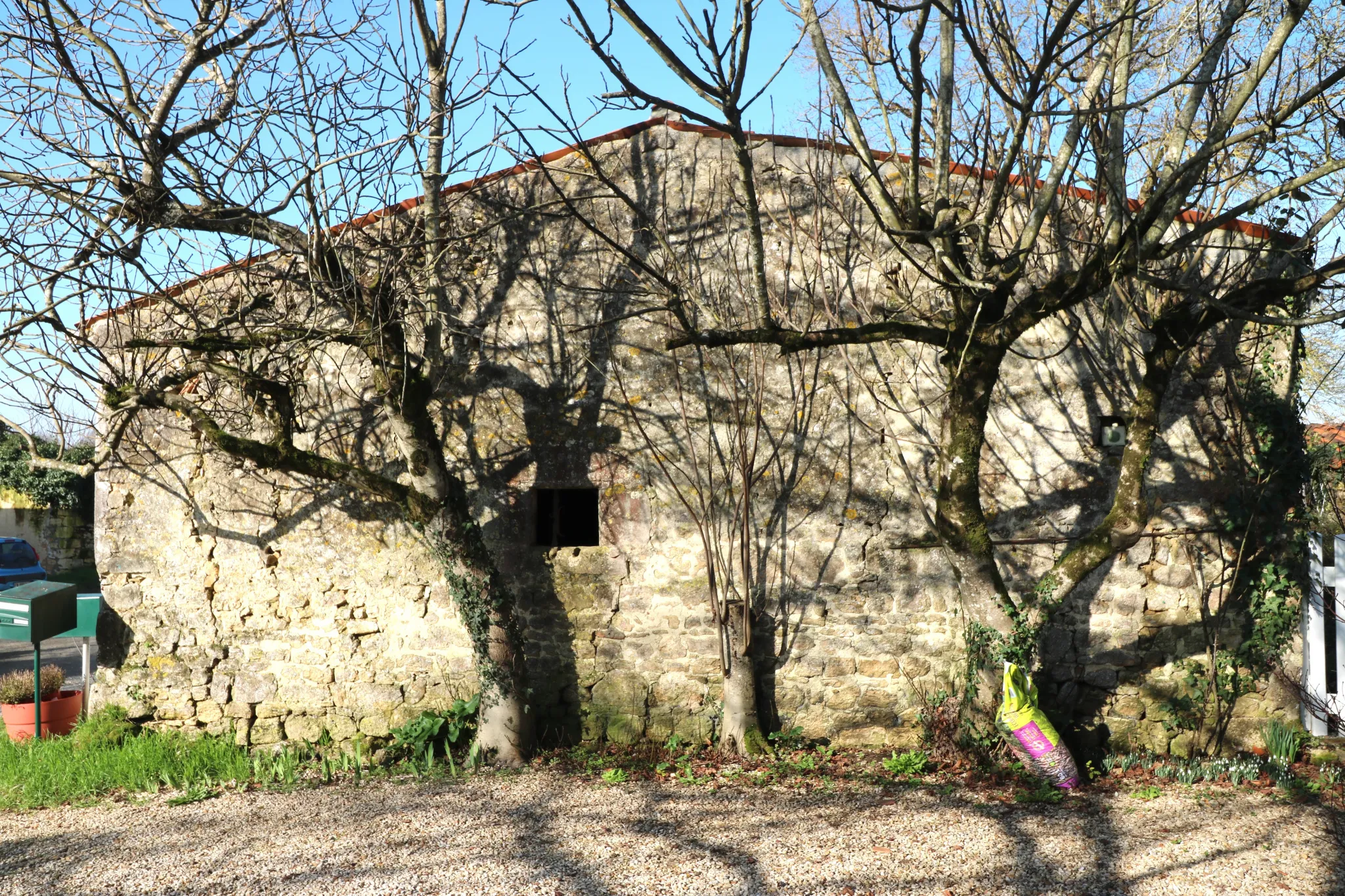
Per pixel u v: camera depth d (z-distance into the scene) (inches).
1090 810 242.1
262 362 261.4
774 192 288.7
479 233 258.2
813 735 290.5
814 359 290.2
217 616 298.4
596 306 290.5
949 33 224.4
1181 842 218.7
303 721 296.7
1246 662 285.9
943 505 260.1
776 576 291.1
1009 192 270.7
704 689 291.3
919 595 290.0
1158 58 274.5
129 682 299.3
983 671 268.8
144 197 230.4
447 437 294.4
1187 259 285.9
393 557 294.7
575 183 289.4
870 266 287.3
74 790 267.7
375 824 236.2
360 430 295.7
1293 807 243.1
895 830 227.5
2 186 230.5
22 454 783.1
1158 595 287.9
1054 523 288.7
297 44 241.6
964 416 253.0
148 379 269.7
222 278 286.7
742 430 287.9
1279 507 286.4
